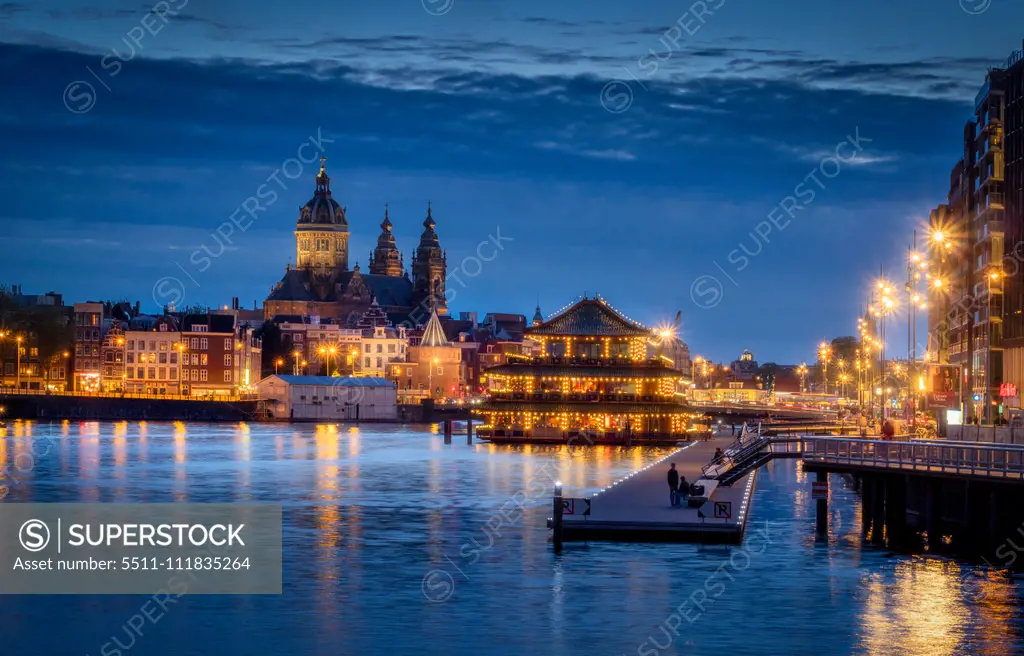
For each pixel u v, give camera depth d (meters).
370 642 68.69
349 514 114.88
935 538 92.75
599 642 68.38
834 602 76.19
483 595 77.88
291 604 76.75
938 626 71.12
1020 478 86.81
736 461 126.38
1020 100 174.88
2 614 75.62
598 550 90.44
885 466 95.75
